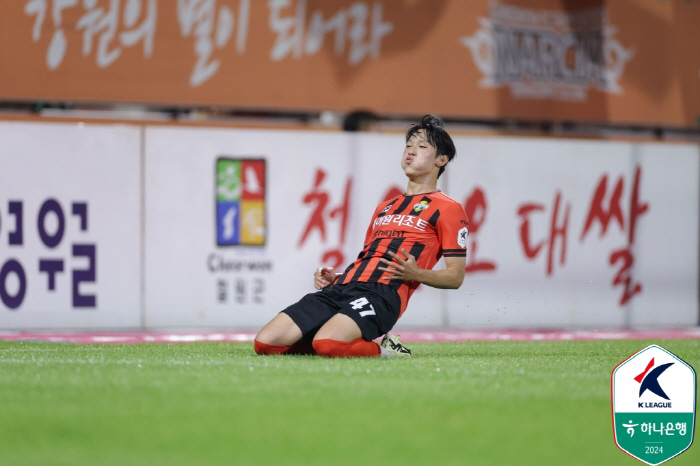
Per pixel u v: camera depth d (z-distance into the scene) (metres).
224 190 23.88
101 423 7.03
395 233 13.58
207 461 5.91
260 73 24.55
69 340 19.41
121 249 23.30
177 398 8.15
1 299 22.48
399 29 25.31
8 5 23.03
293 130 24.36
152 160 23.50
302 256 24.34
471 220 25.31
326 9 24.91
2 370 10.43
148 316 23.39
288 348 13.07
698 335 23.45
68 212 22.97
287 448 6.31
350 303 12.76
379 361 11.88
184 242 23.64
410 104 25.44
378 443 6.50
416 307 24.77
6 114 23.28
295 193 24.33
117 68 23.70
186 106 24.12
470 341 20.08
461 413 7.62
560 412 7.79
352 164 24.72
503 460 6.12
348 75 25.06
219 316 23.78
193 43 24.16
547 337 22.00
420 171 13.90
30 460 5.88
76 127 23.09
